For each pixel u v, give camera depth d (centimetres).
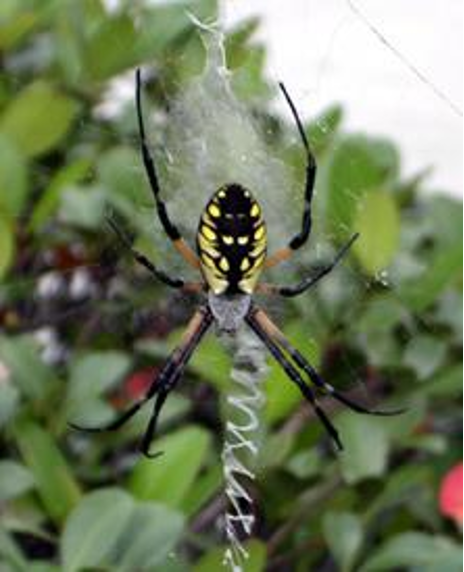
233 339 38
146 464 35
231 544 36
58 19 38
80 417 36
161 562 34
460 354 38
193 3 38
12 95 37
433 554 35
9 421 35
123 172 38
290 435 37
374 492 36
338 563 35
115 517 33
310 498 37
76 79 38
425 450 38
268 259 38
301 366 37
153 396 37
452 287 38
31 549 37
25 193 35
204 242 36
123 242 37
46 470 34
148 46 37
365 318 37
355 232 37
